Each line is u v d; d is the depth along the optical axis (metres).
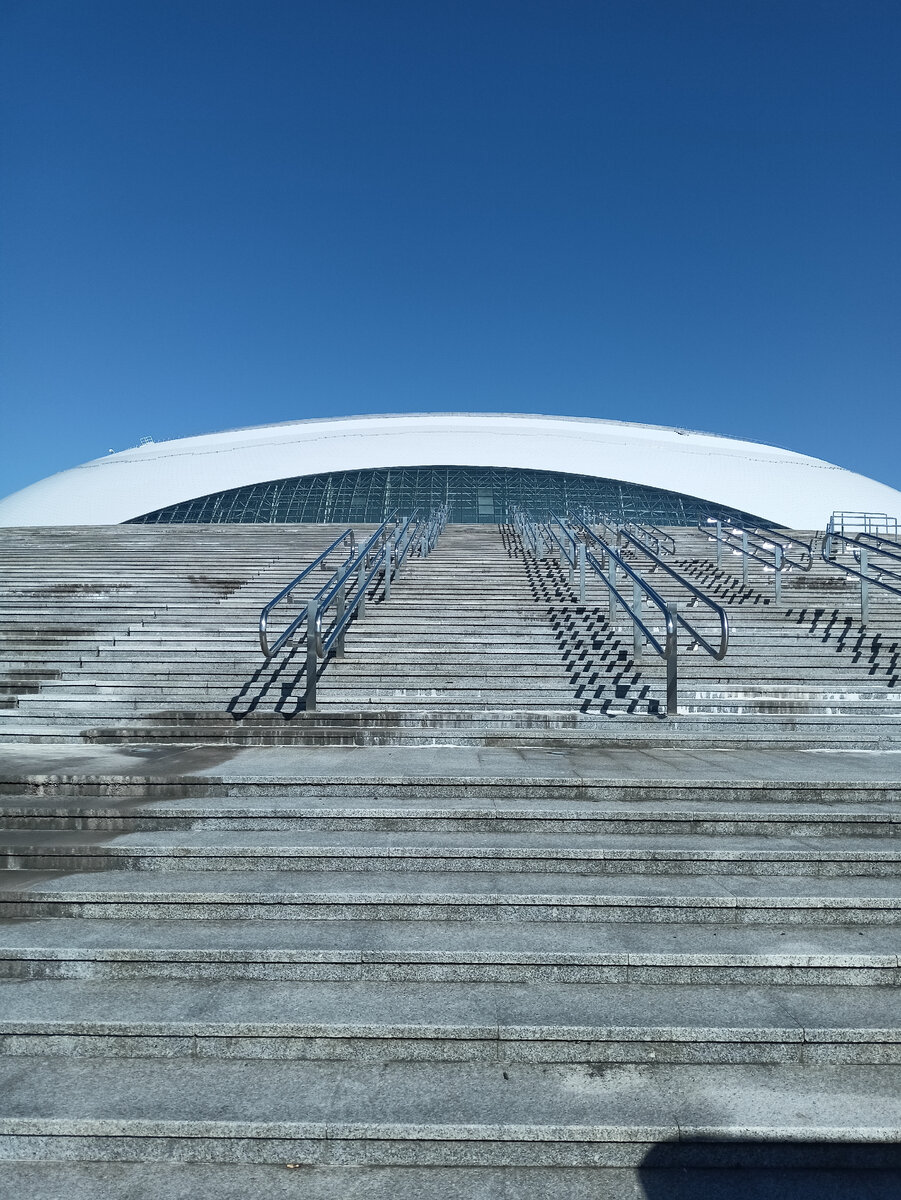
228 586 11.59
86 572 12.16
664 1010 3.35
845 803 5.23
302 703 7.77
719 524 13.81
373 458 36.72
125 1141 2.81
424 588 11.50
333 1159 2.79
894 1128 2.78
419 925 3.98
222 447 39.88
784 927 3.98
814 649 9.23
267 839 4.67
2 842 4.57
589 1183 2.72
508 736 6.85
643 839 4.72
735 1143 2.77
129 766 5.80
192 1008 3.35
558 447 38.31
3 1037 3.26
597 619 10.02
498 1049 3.21
